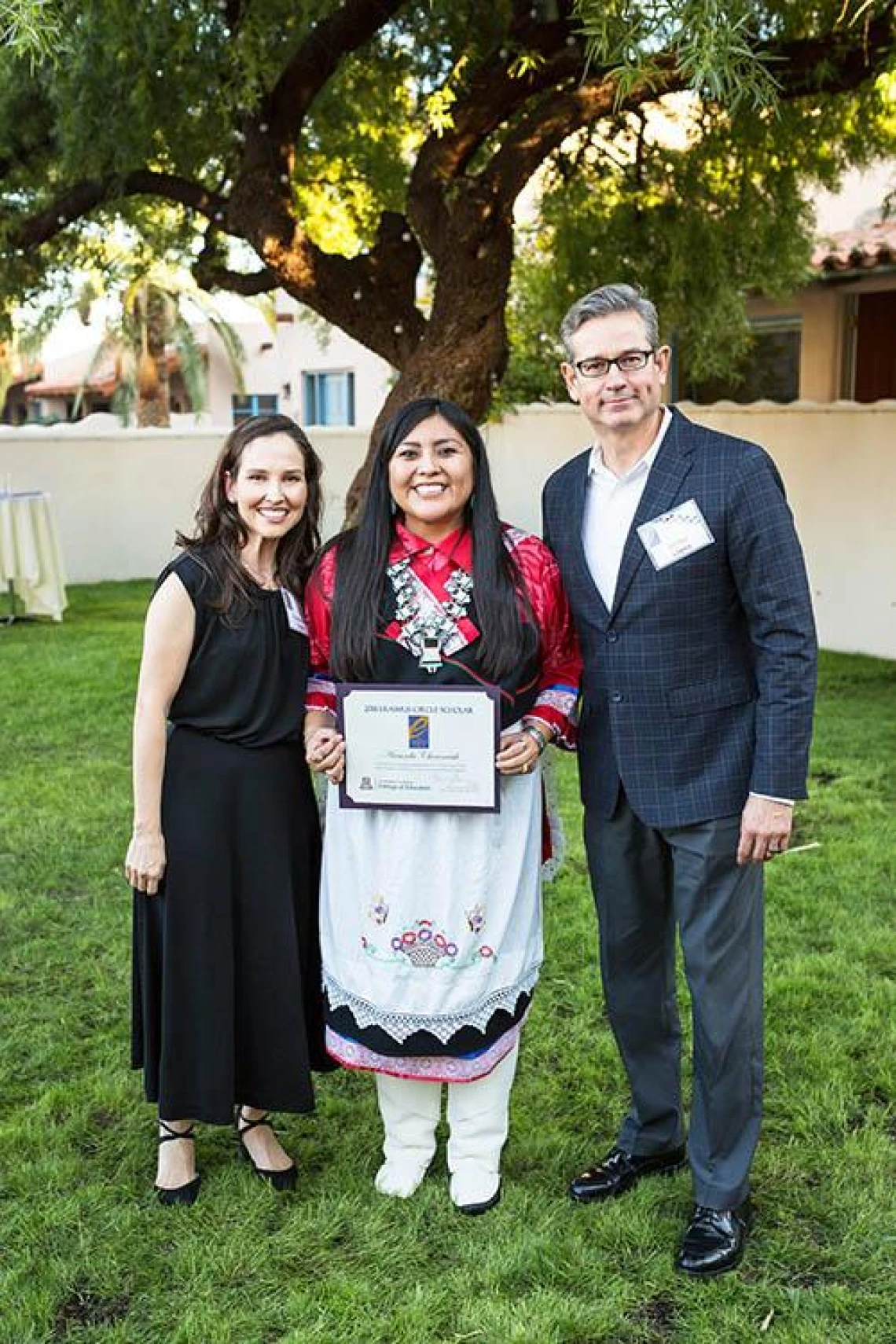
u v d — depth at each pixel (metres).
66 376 31.95
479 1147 2.79
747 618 2.51
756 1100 2.64
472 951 2.61
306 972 2.85
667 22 3.34
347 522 5.87
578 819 5.46
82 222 8.12
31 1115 3.18
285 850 2.75
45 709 7.36
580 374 2.48
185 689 2.69
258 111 6.01
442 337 5.84
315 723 2.75
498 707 2.50
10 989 3.93
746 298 10.78
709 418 9.56
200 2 5.41
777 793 2.42
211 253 7.90
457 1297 2.51
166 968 2.70
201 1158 3.00
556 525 2.66
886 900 4.52
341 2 5.63
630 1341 2.39
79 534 13.09
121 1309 2.49
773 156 7.34
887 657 8.77
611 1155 2.93
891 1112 3.15
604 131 7.39
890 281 10.22
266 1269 2.59
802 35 5.60
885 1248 2.62
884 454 8.58
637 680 2.53
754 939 2.60
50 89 5.98
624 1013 2.81
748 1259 2.61
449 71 6.70
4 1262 2.62
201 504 2.73
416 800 2.56
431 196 5.89
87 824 5.39
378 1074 2.80
